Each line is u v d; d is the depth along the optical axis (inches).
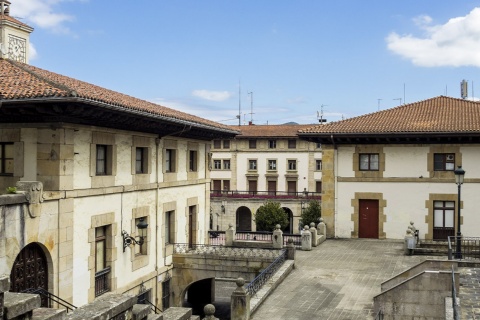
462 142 1112.2
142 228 827.4
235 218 2420.0
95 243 737.0
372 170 1180.5
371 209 1186.0
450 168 1130.0
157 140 900.0
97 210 727.7
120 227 789.2
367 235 1187.9
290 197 2394.2
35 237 593.9
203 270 946.1
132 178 821.9
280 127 2741.1
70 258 663.1
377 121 1206.9
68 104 599.8
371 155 1184.8
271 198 2395.4
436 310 615.5
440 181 1129.4
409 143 1149.7
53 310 294.4
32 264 605.9
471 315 494.9
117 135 777.6
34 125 643.5
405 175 1154.0
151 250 885.2
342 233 1198.3
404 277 687.7
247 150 2679.6
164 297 936.3
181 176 1003.3
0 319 249.6
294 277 817.5
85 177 697.6
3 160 666.2
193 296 1172.5
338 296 712.4
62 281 647.1
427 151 1137.4
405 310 626.5
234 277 927.0
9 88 624.7
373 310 649.0
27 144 647.8
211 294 1164.5
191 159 1082.1
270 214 2052.2
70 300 663.8
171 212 975.0
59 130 639.1
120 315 353.4
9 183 654.5
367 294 721.6
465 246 1014.4
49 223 622.2
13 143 657.6
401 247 1077.1
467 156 1111.0
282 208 2148.1
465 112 1210.0
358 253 1013.8
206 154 1139.3
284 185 2628.0
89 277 708.7
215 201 2439.7
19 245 564.1
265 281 757.9
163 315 443.2
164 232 933.2
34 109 617.3
